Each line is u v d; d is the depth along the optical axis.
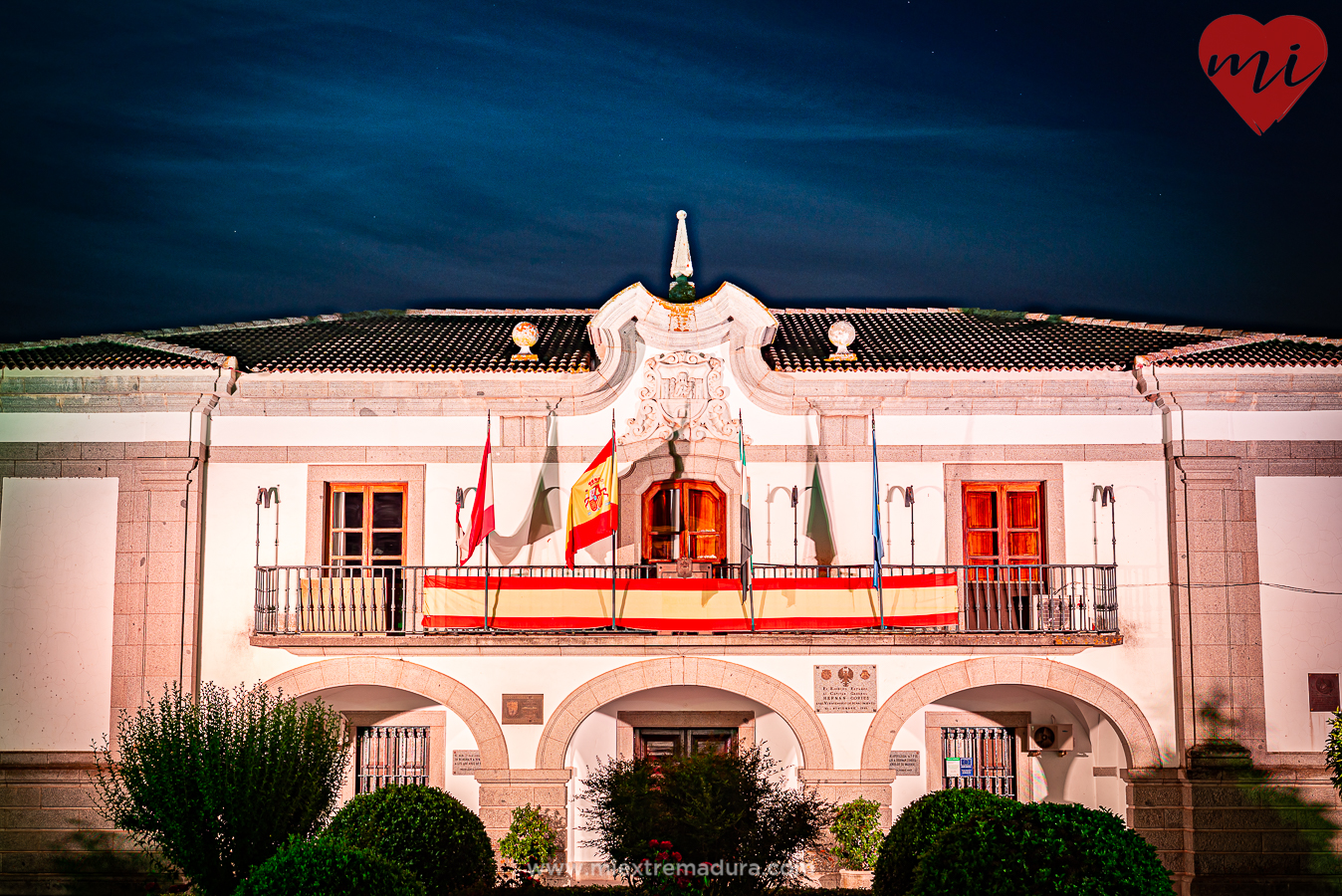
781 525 21.42
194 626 21.00
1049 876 12.52
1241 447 21.34
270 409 21.61
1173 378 21.30
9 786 20.75
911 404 21.59
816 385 21.48
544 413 21.58
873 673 21.20
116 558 21.16
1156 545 21.44
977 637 20.77
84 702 20.91
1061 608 21.11
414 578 21.06
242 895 13.77
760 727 22.33
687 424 21.58
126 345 23.36
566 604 20.33
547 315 28.62
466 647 20.95
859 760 21.08
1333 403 21.41
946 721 22.19
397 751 22.23
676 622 20.33
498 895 18.55
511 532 21.38
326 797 17.62
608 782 17.25
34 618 21.08
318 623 21.20
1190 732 20.83
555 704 21.16
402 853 17.53
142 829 17.09
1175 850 20.83
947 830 13.62
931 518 21.50
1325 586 21.12
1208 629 21.05
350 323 27.28
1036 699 22.31
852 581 20.34
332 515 21.70
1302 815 20.73
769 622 20.31
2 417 21.42
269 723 17.47
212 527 21.42
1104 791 21.84
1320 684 20.95
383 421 21.61
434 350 23.27
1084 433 21.66
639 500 21.61
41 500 21.30
